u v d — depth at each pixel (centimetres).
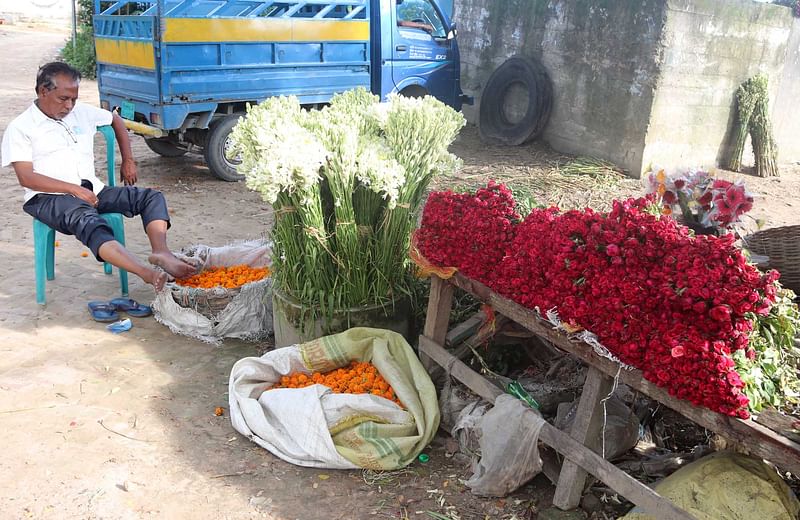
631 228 250
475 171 859
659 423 314
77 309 436
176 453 304
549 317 261
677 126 875
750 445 208
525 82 973
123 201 450
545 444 292
